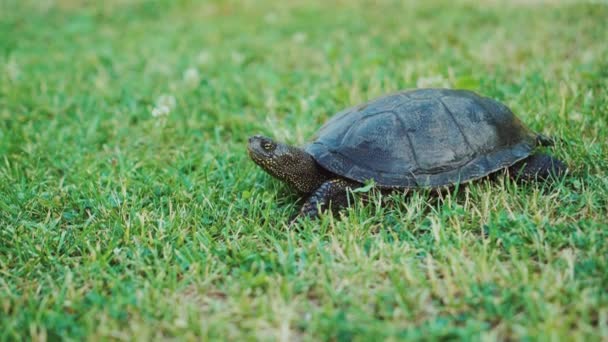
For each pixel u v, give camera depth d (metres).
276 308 0.63
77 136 0.90
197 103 0.97
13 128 0.91
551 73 0.96
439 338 0.61
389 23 1.32
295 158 0.74
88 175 0.81
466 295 0.63
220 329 0.62
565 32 1.10
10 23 1.48
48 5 1.68
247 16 1.54
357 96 0.93
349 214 0.72
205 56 1.12
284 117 0.92
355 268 0.66
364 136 0.73
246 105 0.98
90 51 1.23
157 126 0.90
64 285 0.65
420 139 0.73
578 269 0.64
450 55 1.06
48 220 0.74
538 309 0.62
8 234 0.72
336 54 1.09
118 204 0.75
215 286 0.66
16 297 0.65
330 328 0.61
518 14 1.29
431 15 1.38
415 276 0.65
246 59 1.12
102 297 0.65
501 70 0.99
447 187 0.72
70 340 0.62
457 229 0.69
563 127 0.81
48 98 0.99
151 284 0.66
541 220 0.70
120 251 0.70
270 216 0.74
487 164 0.73
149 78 1.06
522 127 0.77
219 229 0.73
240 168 0.81
